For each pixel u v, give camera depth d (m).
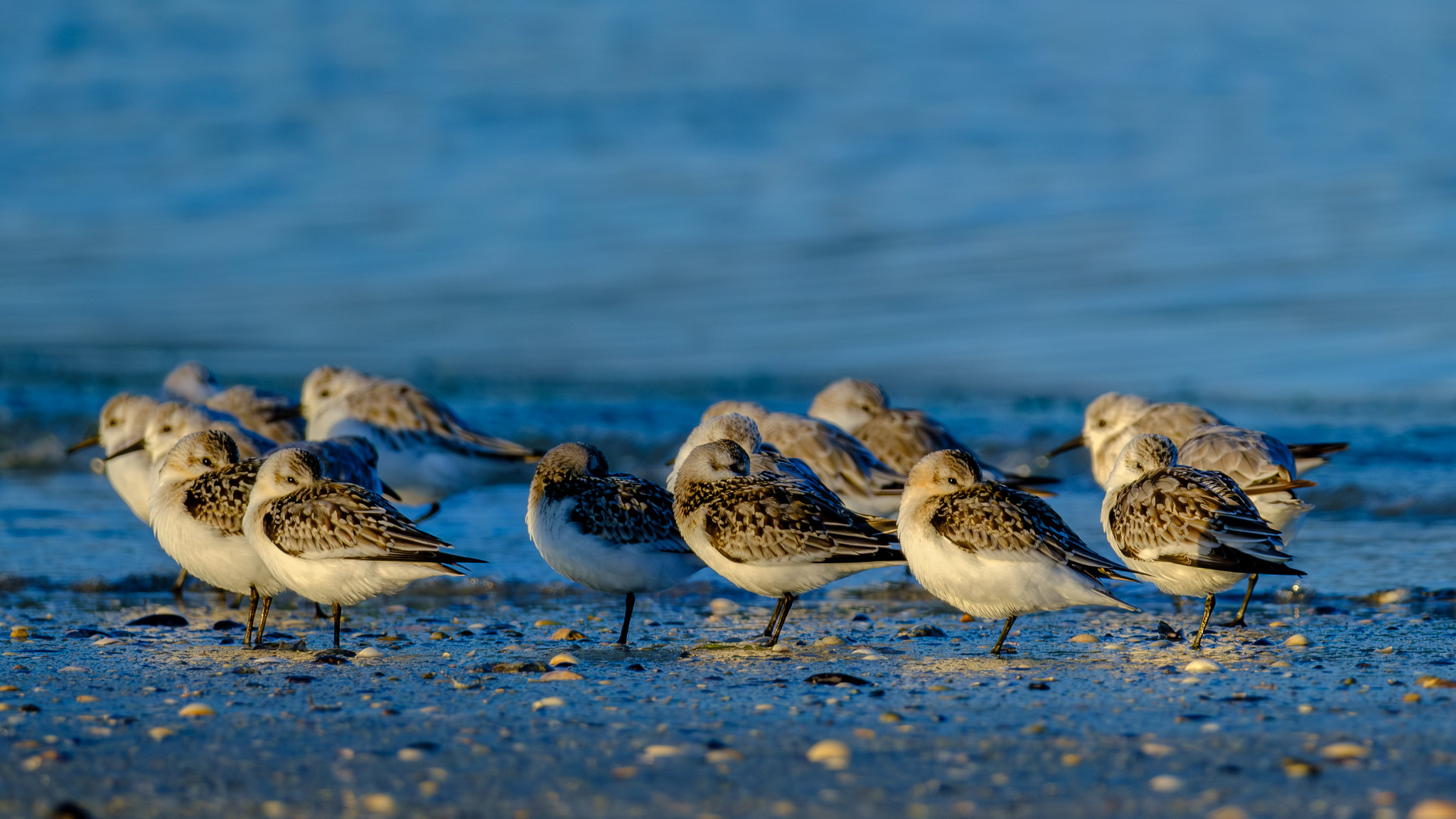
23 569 12.72
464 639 10.19
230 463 10.61
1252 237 29.39
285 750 6.88
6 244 30.38
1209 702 7.77
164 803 6.08
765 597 11.87
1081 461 17.52
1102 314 25.30
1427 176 33.41
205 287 28.03
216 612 11.37
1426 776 6.24
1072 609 11.22
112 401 14.84
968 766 6.51
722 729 7.25
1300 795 6.01
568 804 6.03
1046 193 33.00
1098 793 6.10
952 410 20.25
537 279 28.08
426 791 6.21
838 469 13.29
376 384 15.23
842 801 6.04
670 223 31.41
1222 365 22.28
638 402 20.88
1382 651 9.30
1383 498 14.82
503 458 15.00
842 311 25.89
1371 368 21.77
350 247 30.28
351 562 9.38
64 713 7.69
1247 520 9.30
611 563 9.88
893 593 12.06
